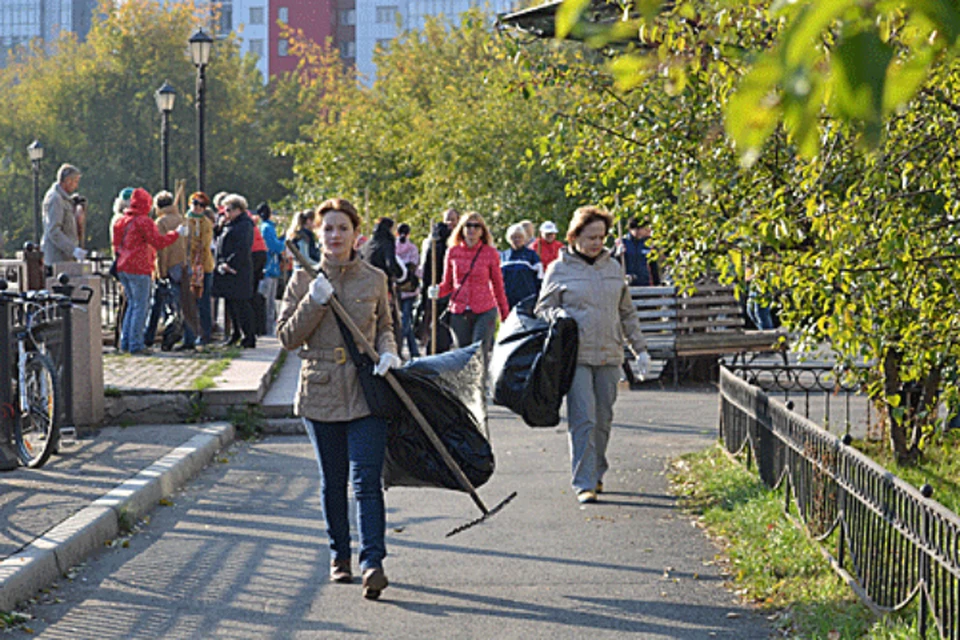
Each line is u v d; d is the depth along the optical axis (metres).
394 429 8.11
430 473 8.19
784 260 8.02
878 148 1.74
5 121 81.31
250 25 134.00
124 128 82.06
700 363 20.44
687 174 8.87
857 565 7.47
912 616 6.57
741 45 6.37
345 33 135.88
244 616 7.40
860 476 7.44
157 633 7.07
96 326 13.91
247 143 88.12
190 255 21.19
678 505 10.62
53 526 8.88
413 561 8.73
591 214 10.91
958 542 5.79
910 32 2.08
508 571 8.45
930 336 8.73
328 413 7.91
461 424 8.23
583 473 10.80
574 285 10.81
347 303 7.96
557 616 7.40
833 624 6.91
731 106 1.73
